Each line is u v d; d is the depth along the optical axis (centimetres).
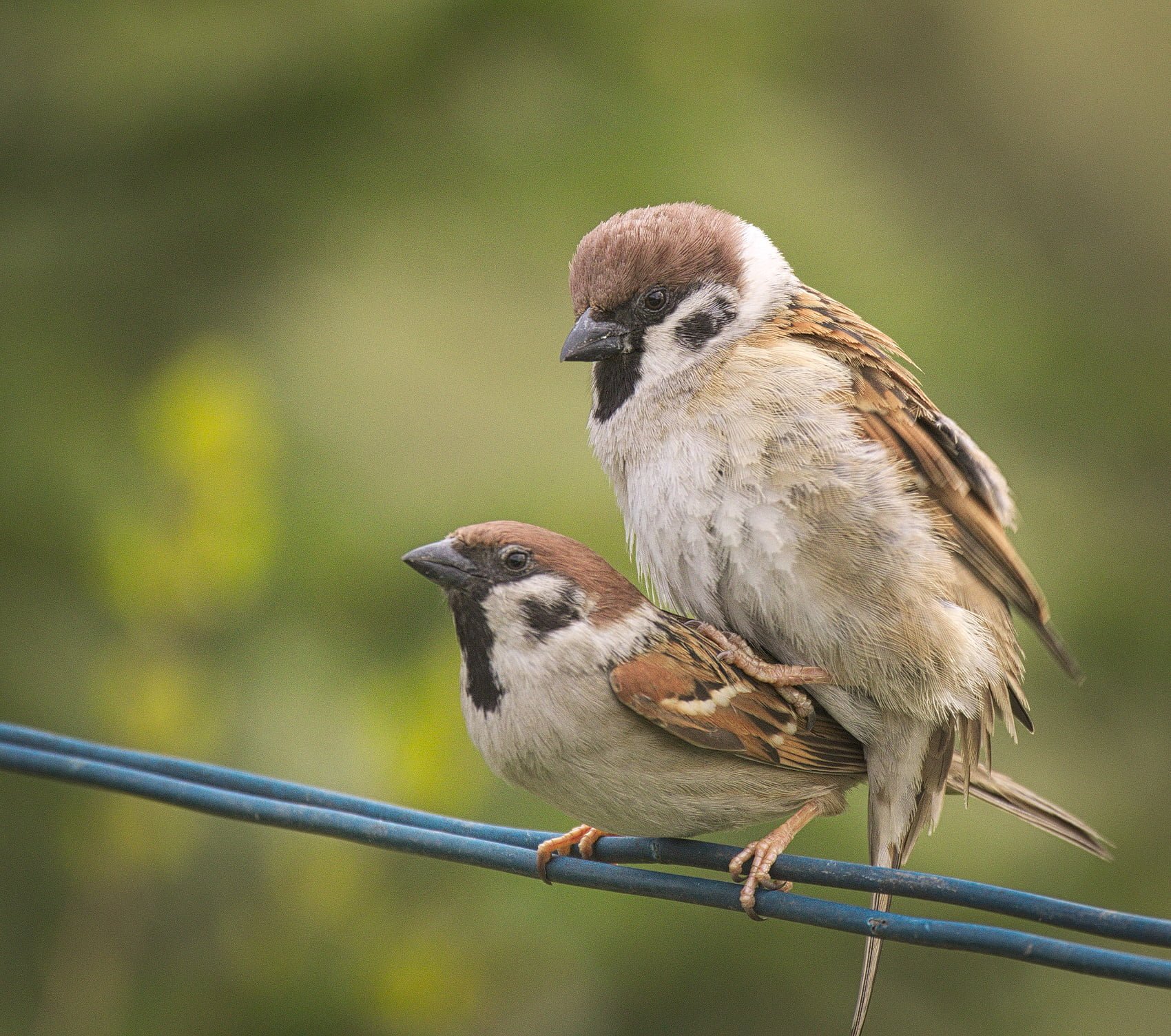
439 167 1408
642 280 757
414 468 1208
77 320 1409
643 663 688
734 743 691
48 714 1152
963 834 1098
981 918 1116
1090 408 1449
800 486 712
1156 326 1631
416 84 1426
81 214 1475
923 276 1411
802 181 1397
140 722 1023
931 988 1209
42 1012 1066
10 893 1179
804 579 711
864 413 733
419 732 997
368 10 1412
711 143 1379
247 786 692
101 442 1270
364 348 1305
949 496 736
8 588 1197
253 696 1069
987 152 1923
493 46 1420
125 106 1459
